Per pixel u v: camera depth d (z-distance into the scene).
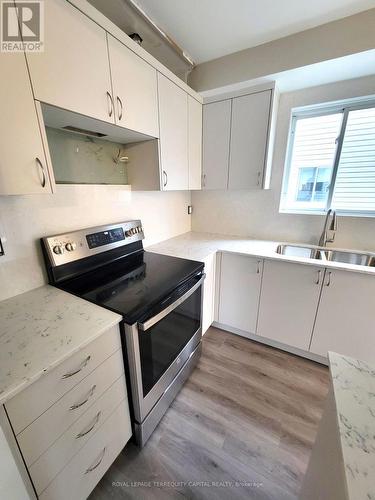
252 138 1.84
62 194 1.29
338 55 1.40
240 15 1.35
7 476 0.64
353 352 1.65
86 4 0.95
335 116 1.89
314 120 1.97
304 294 1.70
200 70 1.85
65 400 0.79
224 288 2.03
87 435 0.90
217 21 1.40
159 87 1.44
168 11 1.32
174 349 1.40
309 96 1.83
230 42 1.59
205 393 1.54
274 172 2.09
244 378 1.67
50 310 1.00
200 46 1.64
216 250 1.94
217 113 1.94
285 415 1.40
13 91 0.77
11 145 0.78
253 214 2.30
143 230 1.95
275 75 1.62
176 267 1.51
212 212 2.52
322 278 1.60
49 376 0.72
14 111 0.78
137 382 1.07
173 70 1.80
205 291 1.84
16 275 1.13
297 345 1.84
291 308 1.78
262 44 1.60
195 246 2.04
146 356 1.11
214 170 2.08
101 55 1.04
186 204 2.54
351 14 1.33
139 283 1.27
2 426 0.62
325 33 1.42
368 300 1.50
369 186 1.88
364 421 0.47
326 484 0.52
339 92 1.73
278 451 1.21
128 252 1.70
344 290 1.55
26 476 0.71
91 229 1.42
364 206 1.93
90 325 0.89
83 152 1.41
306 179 2.11
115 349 0.98
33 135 0.84
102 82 1.07
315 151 2.02
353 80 1.68
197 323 1.68
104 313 0.98
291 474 1.12
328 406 0.61
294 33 1.50
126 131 1.31
